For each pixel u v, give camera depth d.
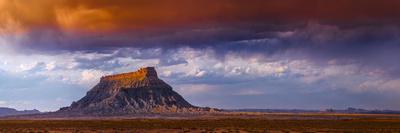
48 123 151.75
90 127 114.94
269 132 91.31
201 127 112.56
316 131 92.62
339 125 119.06
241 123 140.25
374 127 105.75
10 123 154.25
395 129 95.56
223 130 98.00
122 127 113.75
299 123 136.38
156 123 143.12
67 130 100.62
